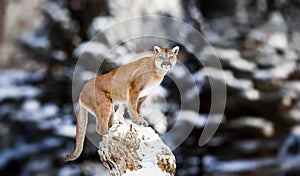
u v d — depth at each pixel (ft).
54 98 47.29
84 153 41.19
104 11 47.16
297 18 63.36
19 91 49.03
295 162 48.03
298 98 54.08
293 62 57.52
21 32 59.16
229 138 51.55
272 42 59.36
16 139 46.42
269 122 52.54
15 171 45.42
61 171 43.06
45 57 49.62
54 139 45.42
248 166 49.62
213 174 47.88
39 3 57.93
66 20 48.32
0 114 47.47
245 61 55.06
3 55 57.52
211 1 62.39
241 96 52.21
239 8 62.75
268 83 53.93
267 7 62.69
